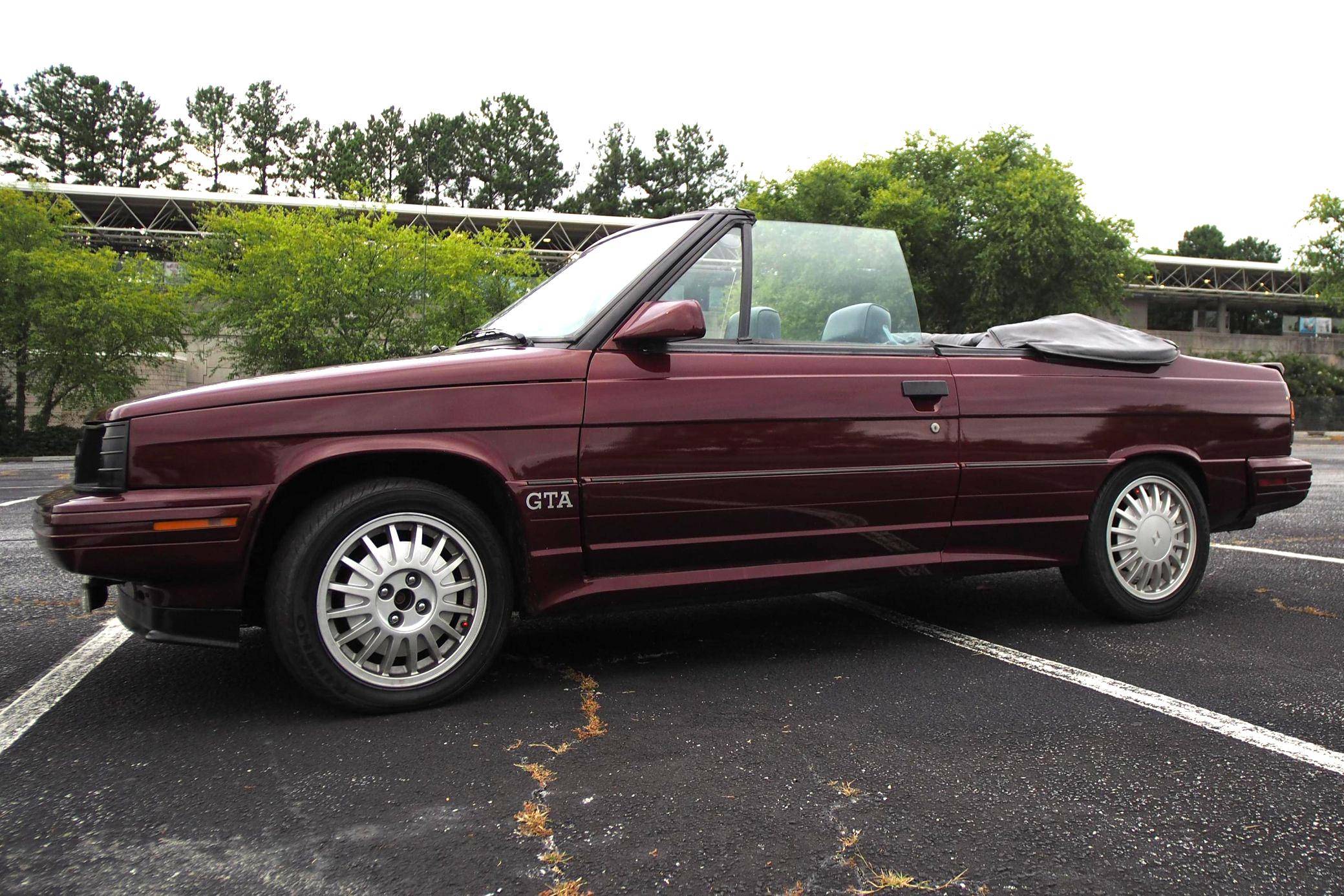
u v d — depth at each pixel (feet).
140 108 226.58
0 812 7.04
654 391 10.01
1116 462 12.28
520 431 9.48
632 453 9.86
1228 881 5.98
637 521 9.93
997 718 9.02
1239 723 8.84
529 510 9.51
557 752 8.16
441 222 183.11
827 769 7.75
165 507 8.42
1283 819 6.84
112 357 91.50
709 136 251.39
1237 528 13.76
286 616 8.73
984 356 11.87
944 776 7.61
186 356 112.57
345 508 8.88
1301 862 6.22
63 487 9.51
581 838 6.56
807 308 11.28
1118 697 9.61
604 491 9.77
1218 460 13.10
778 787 7.41
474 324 104.17
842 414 10.73
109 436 8.66
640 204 247.09
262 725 8.94
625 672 10.65
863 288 11.73
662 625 13.01
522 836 6.60
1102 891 5.87
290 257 98.63
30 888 5.90
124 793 7.36
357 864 6.21
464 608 9.46
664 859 6.26
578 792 7.33
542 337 10.52
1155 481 12.74
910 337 11.96
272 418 8.79
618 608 10.11
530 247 117.29
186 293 99.60
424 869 6.14
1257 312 229.45
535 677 10.44
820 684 10.13
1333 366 169.37
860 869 6.12
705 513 10.18
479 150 248.32
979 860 6.24
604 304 10.29
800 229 11.48
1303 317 211.00
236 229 101.09
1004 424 11.64
